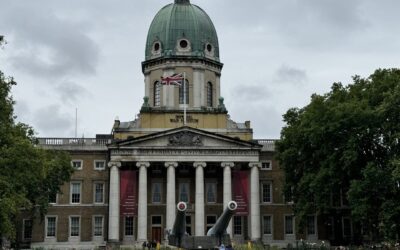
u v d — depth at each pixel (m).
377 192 56.62
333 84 67.81
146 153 81.81
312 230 87.50
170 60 89.62
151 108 85.06
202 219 80.94
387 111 56.09
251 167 82.94
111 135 91.25
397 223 54.94
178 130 82.50
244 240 83.94
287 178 74.19
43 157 56.34
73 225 84.94
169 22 91.50
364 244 75.94
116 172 81.38
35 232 83.81
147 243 75.19
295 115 75.38
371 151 61.00
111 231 80.06
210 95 91.56
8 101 47.78
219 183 86.75
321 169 63.91
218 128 85.25
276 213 87.62
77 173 85.94
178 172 86.19
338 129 61.38
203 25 92.38
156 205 85.06
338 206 85.31
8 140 47.28
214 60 91.94
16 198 45.94
